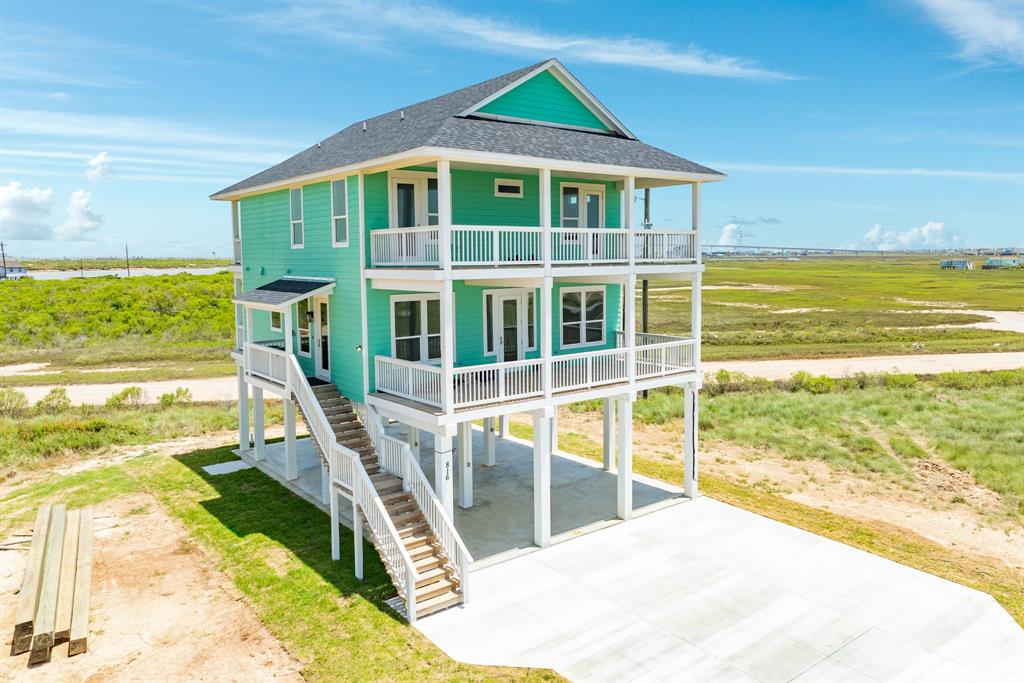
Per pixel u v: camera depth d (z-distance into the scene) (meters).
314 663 11.12
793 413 28.62
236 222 24.20
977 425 26.03
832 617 12.57
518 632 12.12
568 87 18.95
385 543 13.42
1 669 11.03
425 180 17.42
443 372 14.30
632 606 13.03
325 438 15.71
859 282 121.00
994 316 68.62
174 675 10.81
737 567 14.66
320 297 19.11
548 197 15.62
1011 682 10.61
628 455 17.33
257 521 17.14
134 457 22.80
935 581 13.98
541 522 15.79
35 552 14.67
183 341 49.41
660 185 20.47
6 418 26.94
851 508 18.70
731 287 112.00
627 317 17.41
